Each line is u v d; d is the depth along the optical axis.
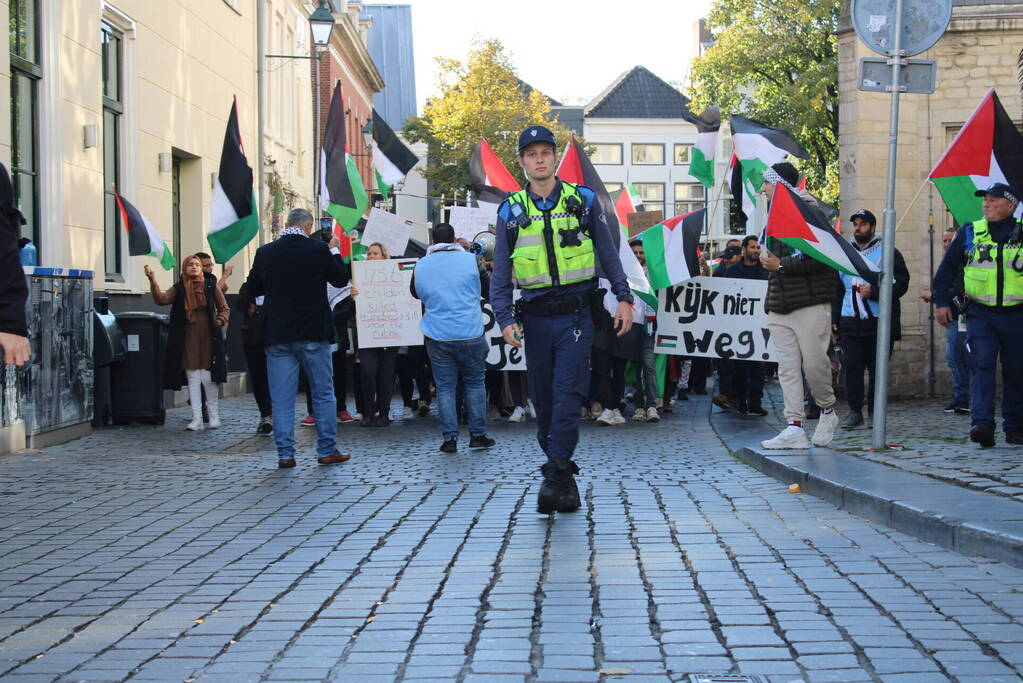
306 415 14.92
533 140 6.98
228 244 13.37
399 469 9.66
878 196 16.31
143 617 4.84
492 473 9.34
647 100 90.12
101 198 14.95
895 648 4.18
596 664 4.07
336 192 13.92
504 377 14.54
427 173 54.59
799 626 4.50
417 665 4.09
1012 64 16.31
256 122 23.92
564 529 6.66
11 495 8.26
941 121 16.39
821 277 9.51
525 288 7.07
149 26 17.20
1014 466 7.88
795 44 41.59
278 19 28.09
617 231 12.02
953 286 9.38
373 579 5.48
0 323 4.19
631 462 9.95
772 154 14.36
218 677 4.00
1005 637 4.28
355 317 14.05
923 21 9.10
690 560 5.74
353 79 47.25
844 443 9.93
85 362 12.53
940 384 16.47
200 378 13.28
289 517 7.28
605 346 13.48
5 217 4.26
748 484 8.39
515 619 4.69
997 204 8.91
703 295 14.24
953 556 5.63
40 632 4.61
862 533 6.32
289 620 4.75
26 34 13.00
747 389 14.70
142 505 7.80
